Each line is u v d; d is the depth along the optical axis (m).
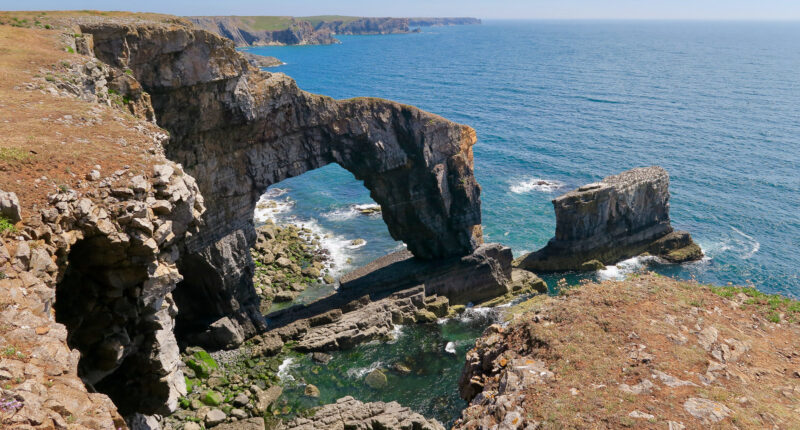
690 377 21.25
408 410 41.16
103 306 20.36
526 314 26.75
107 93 34.66
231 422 40.91
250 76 48.38
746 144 120.75
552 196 95.50
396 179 62.12
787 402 20.30
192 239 48.44
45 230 16.92
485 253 65.81
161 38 40.91
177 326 53.22
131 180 20.25
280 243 75.19
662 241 75.94
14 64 30.19
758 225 82.44
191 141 46.91
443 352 53.12
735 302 27.66
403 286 62.16
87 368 20.53
